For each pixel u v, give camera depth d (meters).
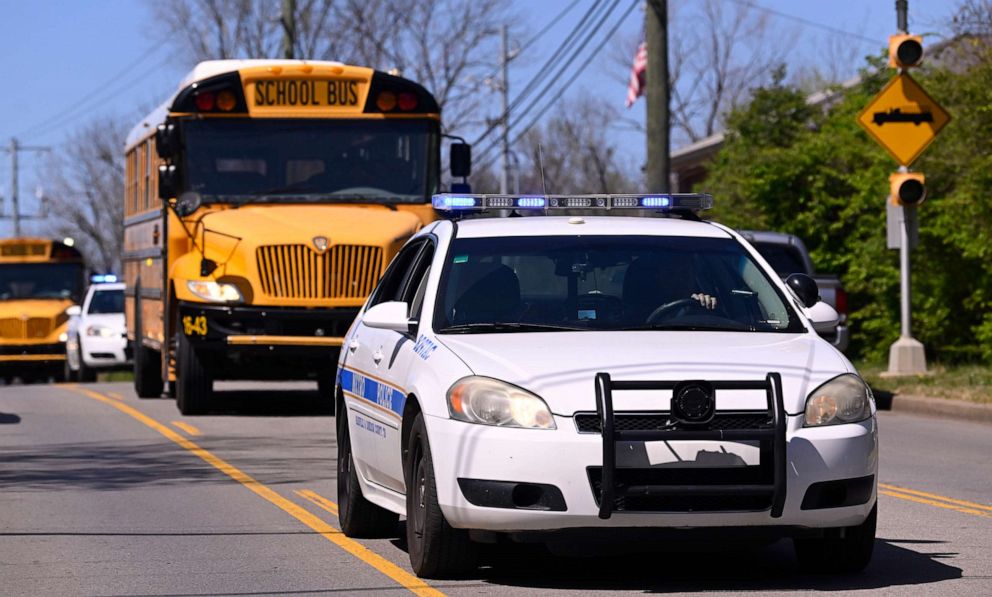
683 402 12.70
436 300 14.95
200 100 33.25
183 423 31.95
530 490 12.87
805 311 15.28
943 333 43.91
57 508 19.56
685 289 15.10
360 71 33.78
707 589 13.73
